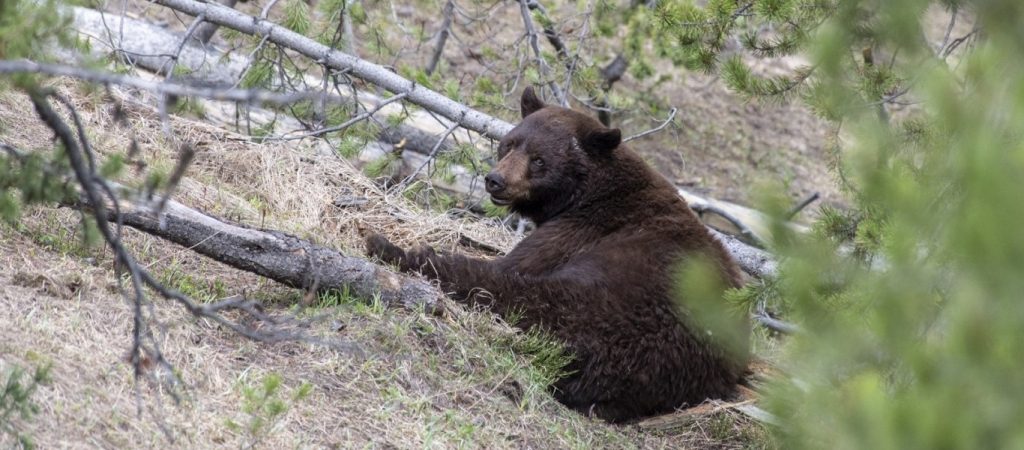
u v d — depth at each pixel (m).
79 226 10.05
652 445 10.52
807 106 10.79
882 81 10.95
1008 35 5.23
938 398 5.19
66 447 6.87
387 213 14.12
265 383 7.63
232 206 12.41
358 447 8.24
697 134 24.69
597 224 12.34
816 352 6.00
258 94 6.16
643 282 11.23
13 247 9.46
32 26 6.76
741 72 11.75
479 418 9.35
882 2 5.98
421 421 8.88
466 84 22.11
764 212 6.34
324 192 13.79
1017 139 5.45
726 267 12.02
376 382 9.16
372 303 10.24
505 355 10.36
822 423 6.00
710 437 10.84
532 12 18.25
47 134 12.31
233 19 14.09
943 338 5.47
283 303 10.32
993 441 5.08
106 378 7.81
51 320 8.26
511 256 12.44
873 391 5.42
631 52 20.08
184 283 9.95
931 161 5.96
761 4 11.63
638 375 10.89
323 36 15.62
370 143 17.42
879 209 8.75
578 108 22.42
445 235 14.08
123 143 12.84
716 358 11.38
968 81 5.64
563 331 10.83
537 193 12.66
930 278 5.52
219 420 7.86
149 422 7.54
